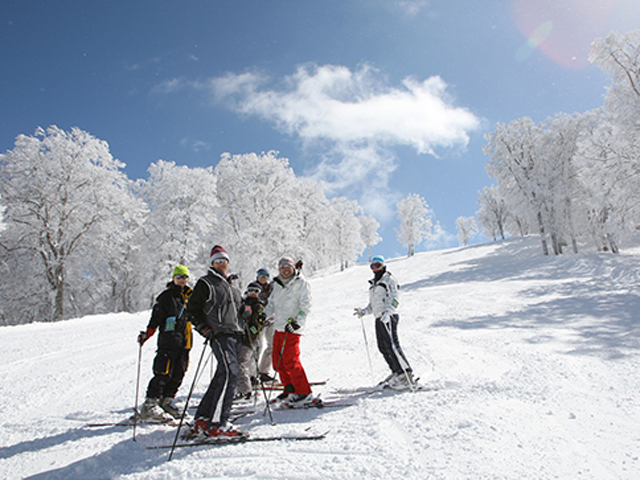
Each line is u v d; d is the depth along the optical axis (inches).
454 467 90.9
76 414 166.4
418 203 2477.9
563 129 1095.0
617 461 92.0
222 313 132.2
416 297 618.8
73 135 947.3
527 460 93.6
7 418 174.6
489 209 2442.2
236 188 1214.9
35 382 245.3
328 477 89.3
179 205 1066.1
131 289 1216.2
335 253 2003.0
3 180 879.1
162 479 96.3
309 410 148.9
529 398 143.4
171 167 1102.4
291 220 1322.6
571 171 1072.8
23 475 107.5
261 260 1071.6
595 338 249.8
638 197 677.3
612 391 148.3
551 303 421.4
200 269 1093.1
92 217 952.3
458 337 297.4
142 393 209.9
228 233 1144.8
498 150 1186.0
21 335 458.3
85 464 108.7
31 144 884.0
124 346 374.0
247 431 124.9
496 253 1375.5
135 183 1178.0
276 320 166.9
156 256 1041.5
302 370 157.6
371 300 189.3
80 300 1032.8
